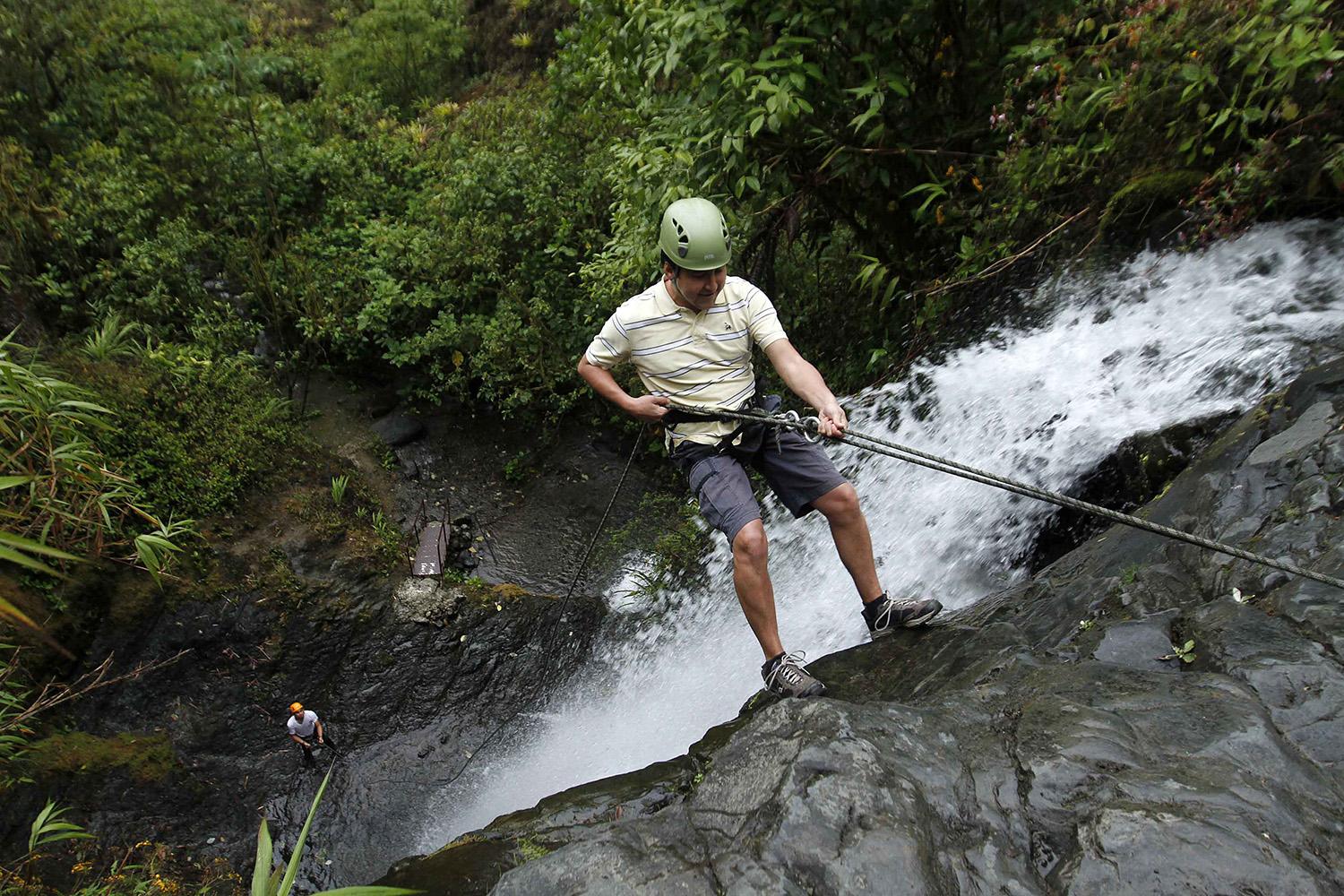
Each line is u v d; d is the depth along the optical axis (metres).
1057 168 5.14
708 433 3.38
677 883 2.15
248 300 8.74
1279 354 4.17
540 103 10.41
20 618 2.39
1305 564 2.89
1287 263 4.57
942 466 3.02
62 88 9.13
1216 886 1.91
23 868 5.34
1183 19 4.62
